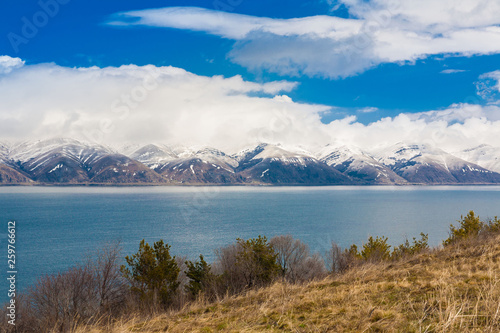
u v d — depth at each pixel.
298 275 26.61
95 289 19.86
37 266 72.25
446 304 6.71
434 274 9.73
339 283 11.45
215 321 8.89
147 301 18.67
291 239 31.45
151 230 134.38
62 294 17.38
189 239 112.75
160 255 21.80
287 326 7.34
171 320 9.87
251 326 7.79
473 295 7.04
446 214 189.50
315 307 8.48
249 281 20.83
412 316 6.50
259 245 22.59
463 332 5.36
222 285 20.41
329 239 112.62
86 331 10.76
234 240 110.44
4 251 90.56
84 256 82.81
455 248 14.11
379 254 23.91
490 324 5.46
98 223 154.25
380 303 7.78
